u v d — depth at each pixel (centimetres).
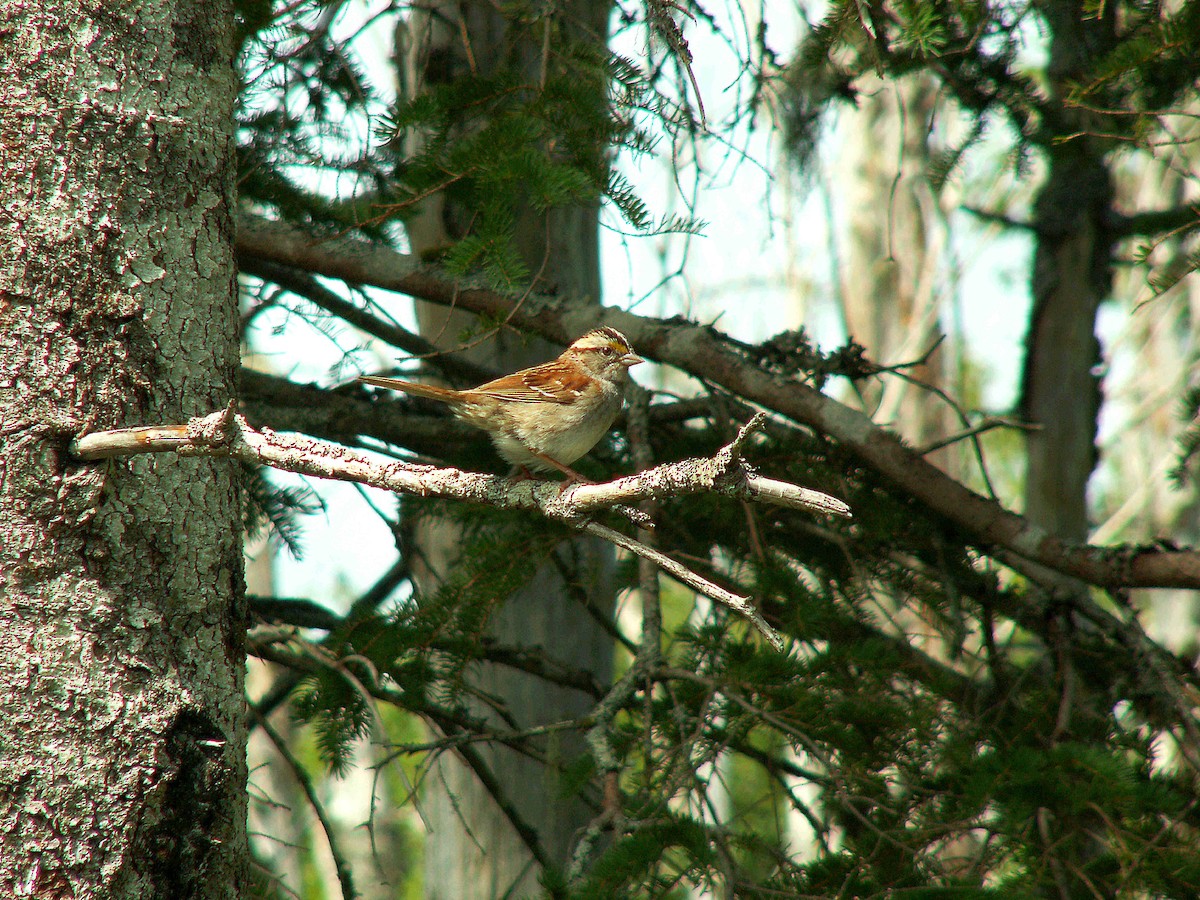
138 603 566
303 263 1088
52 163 575
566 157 886
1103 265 1428
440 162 852
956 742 820
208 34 643
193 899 554
